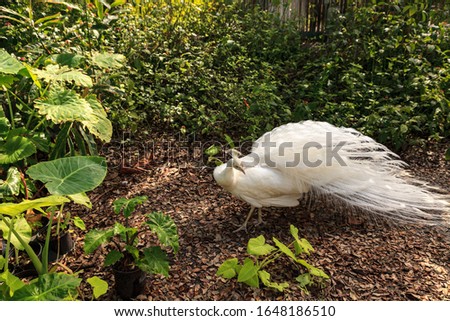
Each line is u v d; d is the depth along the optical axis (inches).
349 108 136.5
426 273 86.2
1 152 82.8
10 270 85.7
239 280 78.6
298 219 103.3
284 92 151.0
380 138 129.6
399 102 142.9
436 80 139.0
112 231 77.4
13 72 81.0
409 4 153.6
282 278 85.4
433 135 131.0
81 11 127.0
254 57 161.2
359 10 160.2
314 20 185.0
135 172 120.4
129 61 141.9
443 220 101.0
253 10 178.9
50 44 113.7
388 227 100.0
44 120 99.8
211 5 176.6
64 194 67.4
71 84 113.8
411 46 145.5
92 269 88.0
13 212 63.7
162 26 159.2
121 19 149.6
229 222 101.9
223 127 138.8
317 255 91.2
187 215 104.2
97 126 98.0
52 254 90.7
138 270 79.6
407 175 115.2
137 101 134.9
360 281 84.6
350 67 157.3
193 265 88.7
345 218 103.3
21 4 122.3
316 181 95.9
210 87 140.4
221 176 91.7
